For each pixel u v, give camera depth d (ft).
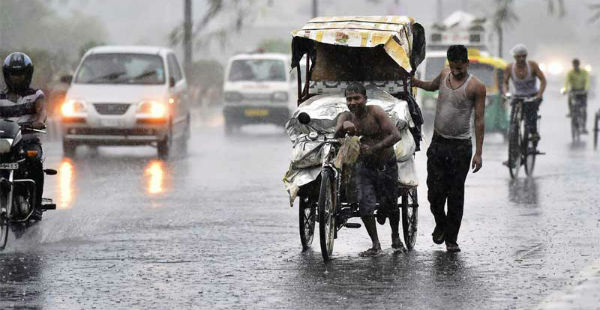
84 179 99.25
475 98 59.16
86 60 128.88
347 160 55.36
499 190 90.22
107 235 65.51
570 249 59.57
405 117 59.57
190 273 52.39
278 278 50.93
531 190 90.17
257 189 91.56
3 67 62.85
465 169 59.47
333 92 65.67
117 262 55.67
